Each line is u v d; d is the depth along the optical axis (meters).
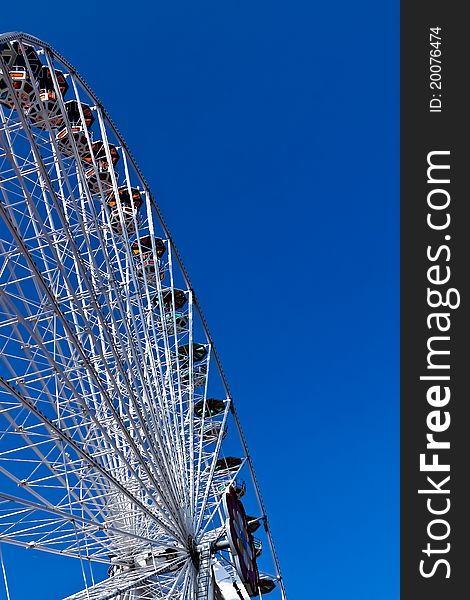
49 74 23.86
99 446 25.25
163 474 23.44
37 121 23.58
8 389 16.38
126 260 26.06
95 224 22.56
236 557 26.20
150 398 24.27
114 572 28.00
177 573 25.53
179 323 34.88
